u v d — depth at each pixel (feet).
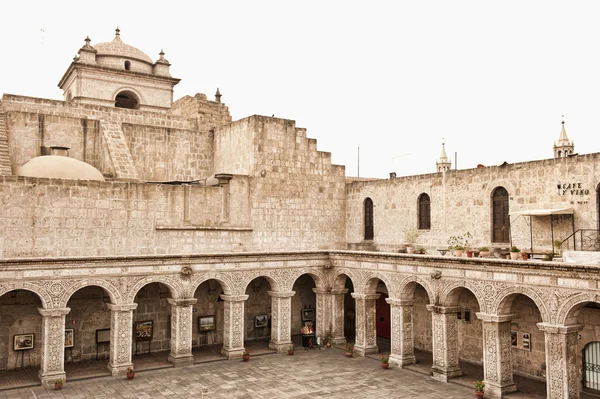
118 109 124.06
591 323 82.33
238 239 110.63
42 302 84.23
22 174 96.02
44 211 89.56
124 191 97.30
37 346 94.58
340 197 127.85
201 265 99.45
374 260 103.50
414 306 115.14
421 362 100.48
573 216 84.89
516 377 90.99
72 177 97.76
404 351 97.50
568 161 86.12
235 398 79.97
